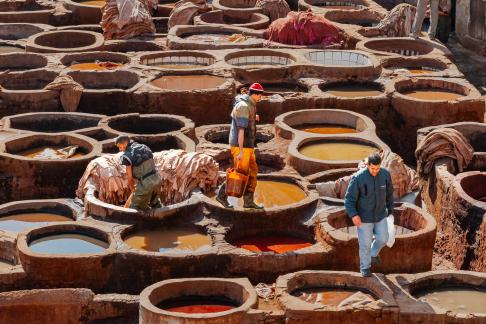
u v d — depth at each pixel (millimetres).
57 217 15969
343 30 25422
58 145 18469
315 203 15719
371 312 12984
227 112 20844
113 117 19328
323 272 13711
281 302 13148
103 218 15391
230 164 18188
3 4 28469
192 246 14859
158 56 22969
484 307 13430
